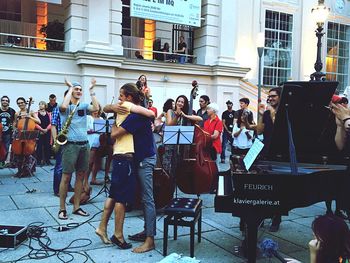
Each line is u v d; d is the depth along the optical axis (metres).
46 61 10.57
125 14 14.37
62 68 10.77
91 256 3.94
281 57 15.83
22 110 8.27
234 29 13.27
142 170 4.09
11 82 10.21
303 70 16.19
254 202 3.49
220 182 4.11
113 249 4.13
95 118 6.82
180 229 4.84
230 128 10.48
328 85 3.78
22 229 4.30
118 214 4.12
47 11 13.51
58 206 5.72
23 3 13.43
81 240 4.38
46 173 8.43
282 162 4.46
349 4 17.41
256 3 14.95
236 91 13.35
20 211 5.45
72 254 3.98
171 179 5.38
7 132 8.85
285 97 3.88
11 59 10.16
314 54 16.38
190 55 13.15
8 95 10.20
